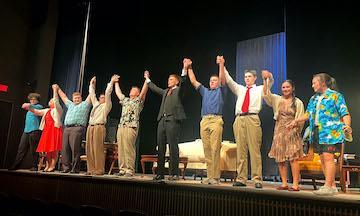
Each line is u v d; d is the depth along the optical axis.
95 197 4.65
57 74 9.02
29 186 5.64
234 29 8.40
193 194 3.74
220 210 3.52
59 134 6.06
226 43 8.57
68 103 5.91
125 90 9.08
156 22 8.87
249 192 3.31
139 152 8.93
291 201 3.07
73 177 4.93
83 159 6.75
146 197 4.13
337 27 6.43
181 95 4.47
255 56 8.30
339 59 6.37
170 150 4.34
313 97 3.61
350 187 6.03
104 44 9.16
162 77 8.82
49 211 3.42
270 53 8.07
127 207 4.28
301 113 3.73
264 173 7.62
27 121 6.26
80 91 8.77
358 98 6.16
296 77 6.82
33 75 8.45
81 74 8.87
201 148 6.32
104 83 9.09
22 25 8.45
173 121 4.37
